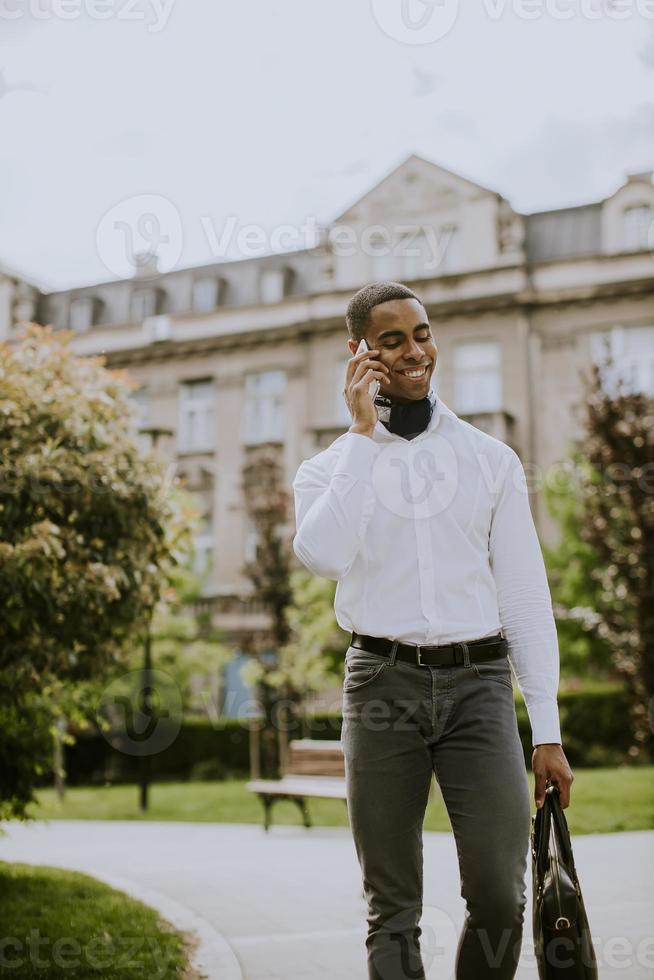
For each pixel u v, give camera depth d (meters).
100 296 19.31
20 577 3.93
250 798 10.60
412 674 1.88
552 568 14.73
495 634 1.94
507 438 15.98
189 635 15.55
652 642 10.62
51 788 13.27
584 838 6.19
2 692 4.29
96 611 4.37
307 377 17.91
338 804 9.68
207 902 4.50
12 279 18.78
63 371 4.77
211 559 17.64
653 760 12.17
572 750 13.11
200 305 18.78
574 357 16.16
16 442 4.32
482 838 1.79
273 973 3.17
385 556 1.93
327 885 4.99
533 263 16.45
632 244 16.11
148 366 18.89
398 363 2.00
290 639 14.18
